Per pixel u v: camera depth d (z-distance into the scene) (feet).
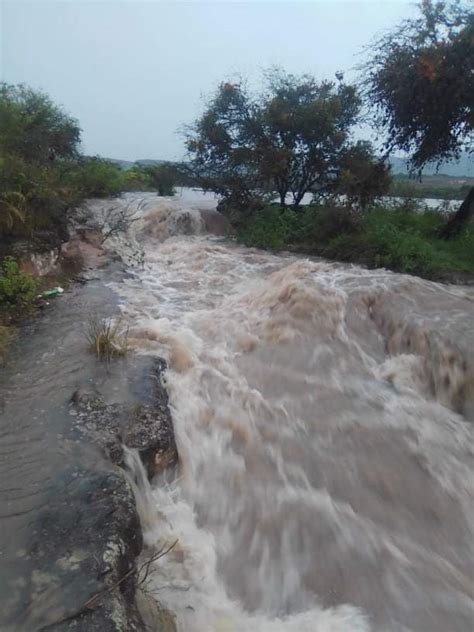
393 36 40.96
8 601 8.52
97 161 82.53
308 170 50.49
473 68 37.37
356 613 10.44
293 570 11.52
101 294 28.45
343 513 13.23
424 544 12.41
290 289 25.84
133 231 48.88
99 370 17.83
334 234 40.60
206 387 18.81
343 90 48.91
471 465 15.29
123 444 13.66
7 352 19.38
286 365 20.93
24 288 24.35
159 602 9.99
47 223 30.91
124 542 10.20
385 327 22.74
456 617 10.48
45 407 15.19
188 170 53.78
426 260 33.30
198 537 12.21
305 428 16.80
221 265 37.01
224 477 14.44
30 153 39.29
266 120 47.65
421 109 40.68
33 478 11.87
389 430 16.74
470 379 17.83
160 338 22.07
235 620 10.18
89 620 8.19
